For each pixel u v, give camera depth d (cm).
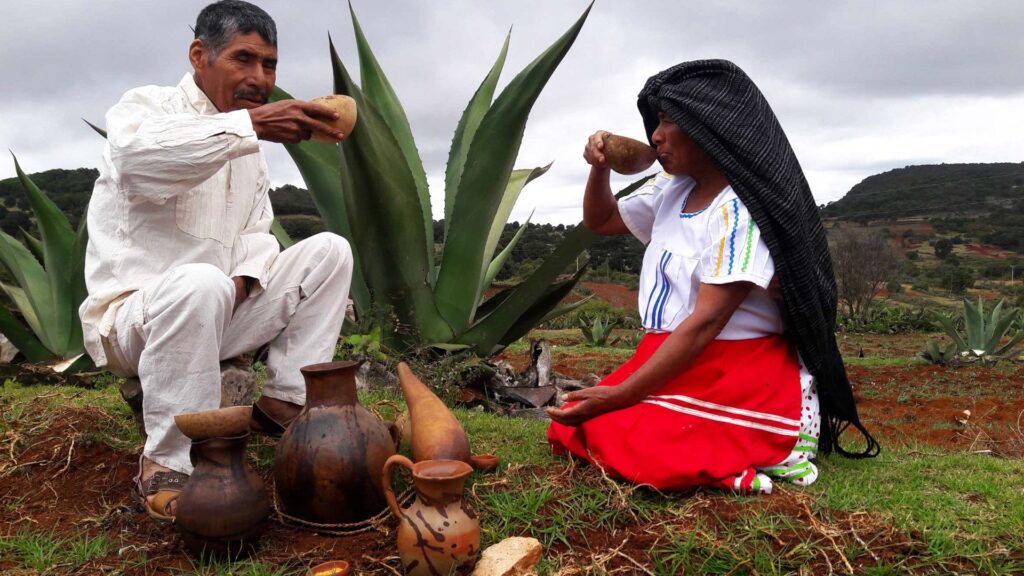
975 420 633
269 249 304
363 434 246
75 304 605
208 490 226
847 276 2080
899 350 1293
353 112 272
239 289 290
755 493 271
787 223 263
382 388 493
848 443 423
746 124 268
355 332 551
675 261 286
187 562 234
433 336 547
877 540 244
